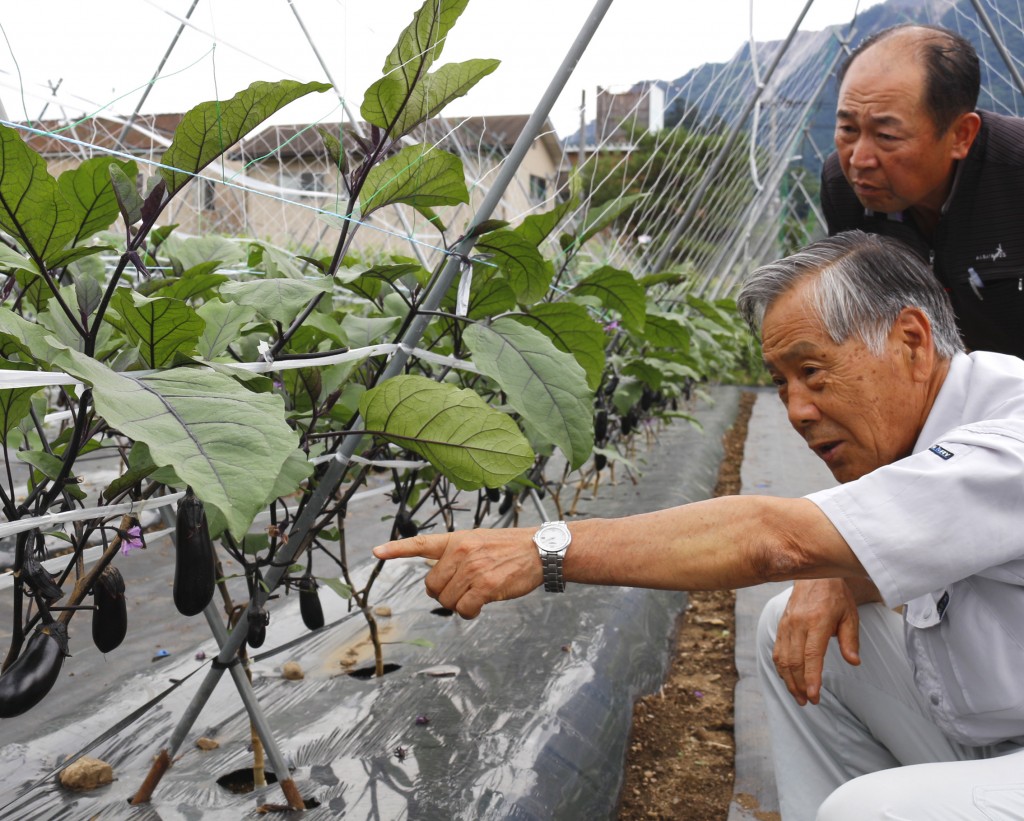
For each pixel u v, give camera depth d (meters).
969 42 2.02
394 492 2.39
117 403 0.93
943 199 2.23
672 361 3.92
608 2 1.53
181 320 1.17
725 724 2.59
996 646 1.38
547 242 3.19
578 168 2.10
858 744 1.84
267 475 0.89
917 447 1.46
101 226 1.27
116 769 1.90
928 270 1.46
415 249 2.32
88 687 2.45
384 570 3.44
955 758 1.69
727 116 6.00
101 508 1.23
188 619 2.99
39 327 1.10
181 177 1.25
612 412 4.32
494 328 1.64
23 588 1.26
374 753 1.97
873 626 1.76
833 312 1.39
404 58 1.35
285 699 2.27
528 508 4.63
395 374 1.67
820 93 10.38
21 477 3.96
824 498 1.31
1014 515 1.27
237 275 2.26
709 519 1.32
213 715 2.15
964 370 1.45
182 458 0.88
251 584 1.65
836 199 2.52
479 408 1.41
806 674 1.69
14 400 1.25
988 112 2.18
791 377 1.45
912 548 1.26
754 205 9.20
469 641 2.68
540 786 1.89
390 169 1.47
